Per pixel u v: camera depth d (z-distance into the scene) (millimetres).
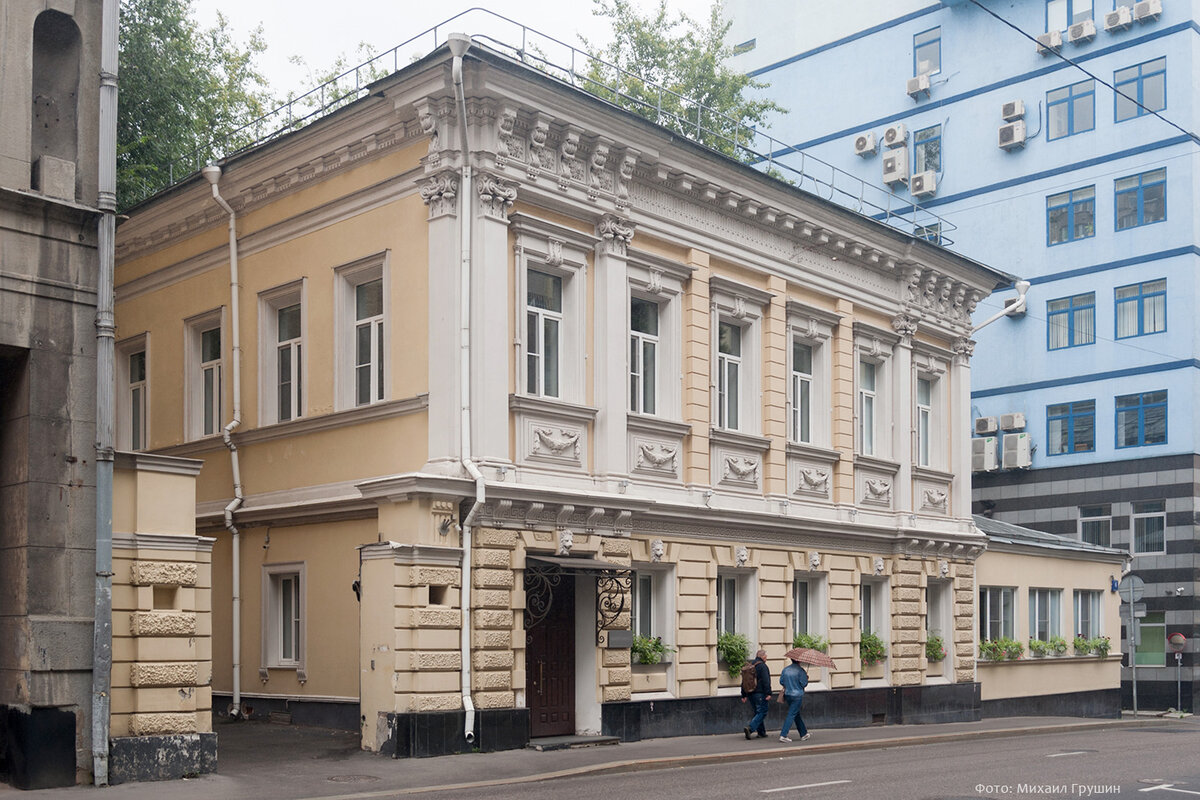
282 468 22547
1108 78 42750
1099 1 43312
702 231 23609
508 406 19781
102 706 15031
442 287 19578
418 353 20047
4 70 15188
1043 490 43250
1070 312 43250
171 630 15805
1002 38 45312
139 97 29391
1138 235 41781
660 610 22609
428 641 18234
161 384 25812
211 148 31203
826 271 26703
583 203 21141
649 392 22797
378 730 18109
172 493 16172
